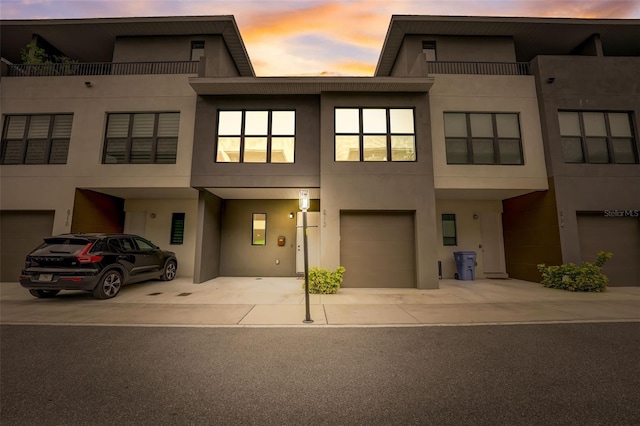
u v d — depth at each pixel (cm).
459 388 314
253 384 322
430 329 518
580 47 1320
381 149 969
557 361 384
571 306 682
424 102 977
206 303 707
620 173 976
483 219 1221
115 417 261
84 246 712
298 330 512
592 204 958
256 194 1109
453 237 1198
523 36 1262
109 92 1024
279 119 1011
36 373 348
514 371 354
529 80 1034
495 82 1027
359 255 945
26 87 1034
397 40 1315
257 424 252
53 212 1000
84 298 754
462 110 1010
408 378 336
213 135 990
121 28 1252
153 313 617
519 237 1120
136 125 1027
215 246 1133
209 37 1302
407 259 945
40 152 1017
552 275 923
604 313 621
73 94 1027
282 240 1180
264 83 943
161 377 338
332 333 497
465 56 1259
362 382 327
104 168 991
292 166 980
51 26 1234
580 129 1006
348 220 959
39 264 689
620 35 1240
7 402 284
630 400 291
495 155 1004
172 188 1005
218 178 975
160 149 1012
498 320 571
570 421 257
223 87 965
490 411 271
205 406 279
